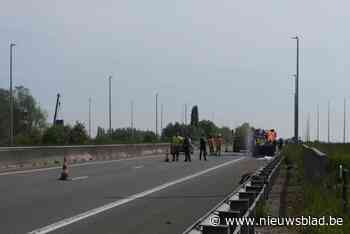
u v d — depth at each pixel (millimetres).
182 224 15102
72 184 25828
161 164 43594
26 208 17875
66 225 14805
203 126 124000
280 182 26844
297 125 55469
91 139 82688
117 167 38844
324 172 22516
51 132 81250
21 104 135750
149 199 20609
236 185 26078
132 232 13875
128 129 105375
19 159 37188
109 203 19328
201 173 33719
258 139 61000
